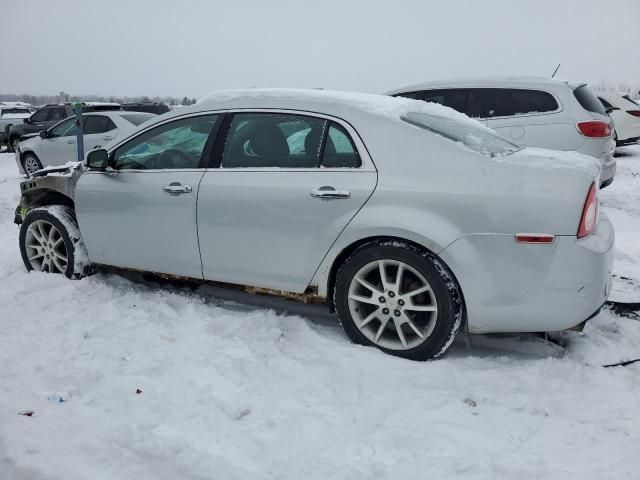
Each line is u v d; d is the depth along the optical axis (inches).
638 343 136.3
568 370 122.5
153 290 174.4
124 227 163.5
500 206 118.6
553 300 118.2
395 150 129.3
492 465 91.7
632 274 186.4
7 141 784.3
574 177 117.8
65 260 181.9
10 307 160.6
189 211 150.1
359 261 131.0
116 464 91.0
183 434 100.5
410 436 100.3
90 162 163.0
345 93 149.4
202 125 153.3
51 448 94.6
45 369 123.8
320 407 110.4
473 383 119.7
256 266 144.1
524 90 280.4
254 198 140.4
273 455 94.9
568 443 99.0
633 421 104.6
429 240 122.3
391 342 132.0
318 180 134.0
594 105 286.4
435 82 297.3
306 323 146.6
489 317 123.3
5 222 303.0
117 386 115.9
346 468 91.4
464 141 134.2
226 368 124.3
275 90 151.8
